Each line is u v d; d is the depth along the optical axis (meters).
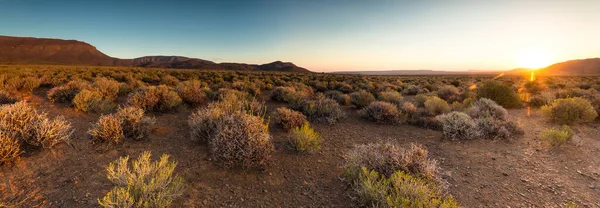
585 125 7.61
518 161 4.96
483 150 5.57
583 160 4.94
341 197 3.72
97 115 6.78
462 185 4.09
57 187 3.48
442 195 3.65
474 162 4.96
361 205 3.41
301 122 6.79
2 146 3.82
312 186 4.03
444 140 6.30
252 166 4.44
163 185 3.25
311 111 7.98
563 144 5.73
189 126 6.41
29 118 4.68
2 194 3.22
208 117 5.68
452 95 14.35
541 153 5.32
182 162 4.48
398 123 7.79
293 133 5.71
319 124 7.45
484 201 3.66
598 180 4.18
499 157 5.17
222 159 4.43
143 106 7.30
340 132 6.88
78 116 6.52
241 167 4.38
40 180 3.59
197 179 3.96
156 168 3.44
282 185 4.01
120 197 2.76
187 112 7.96
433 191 3.36
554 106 8.20
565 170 4.55
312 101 8.95
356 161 4.18
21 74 14.90
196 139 5.41
